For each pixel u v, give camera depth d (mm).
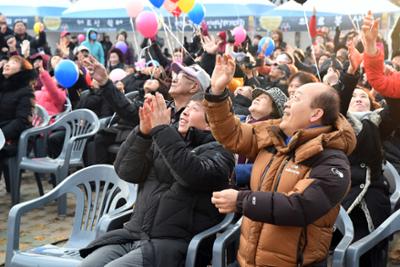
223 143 3074
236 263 3221
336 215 2873
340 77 3734
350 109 4238
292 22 17297
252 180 2969
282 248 2771
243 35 8547
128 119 4879
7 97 6543
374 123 3678
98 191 4066
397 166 4770
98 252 3324
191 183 3191
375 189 3682
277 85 6809
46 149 7352
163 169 3379
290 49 10750
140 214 3396
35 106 7062
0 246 5273
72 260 3502
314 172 2748
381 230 3182
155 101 3262
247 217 2729
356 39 6480
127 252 3334
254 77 7195
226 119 3010
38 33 13398
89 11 13672
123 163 3436
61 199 6168
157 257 3188
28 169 6305
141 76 8023
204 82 3918
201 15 7164
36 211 6406
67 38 12570
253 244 2840
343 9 9352
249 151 3068
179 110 3963
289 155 2873
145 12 6453
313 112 2865
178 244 3252
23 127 6453
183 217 3293
